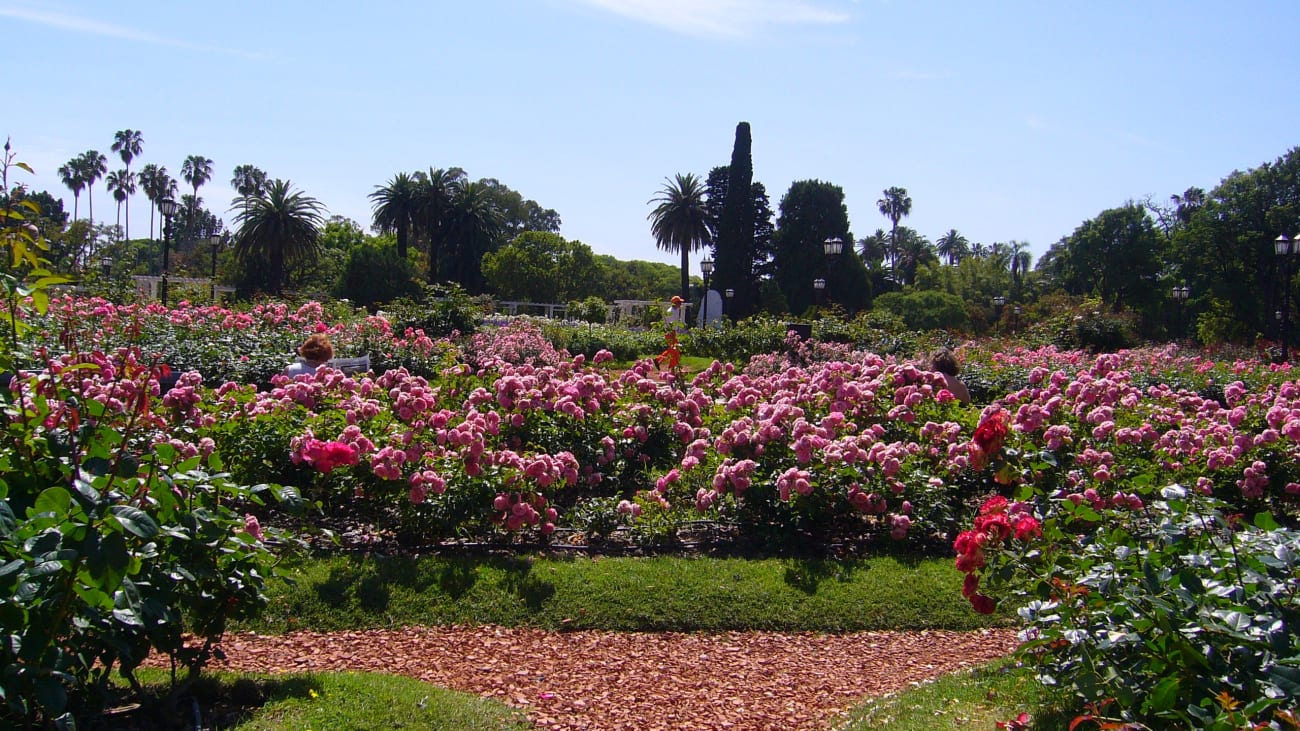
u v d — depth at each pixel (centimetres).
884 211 9044
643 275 8762
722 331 2173
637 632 467
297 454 567
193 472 290
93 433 280
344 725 323
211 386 1166
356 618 459
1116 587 282
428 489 537
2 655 228
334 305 1911
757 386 834
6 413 291
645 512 594
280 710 332
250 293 4331
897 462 593
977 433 426
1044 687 352
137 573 252
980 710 355
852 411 759
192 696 334
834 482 604
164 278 2030
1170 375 1460
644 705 384
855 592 518
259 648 422
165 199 2275
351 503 584
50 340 929
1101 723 254
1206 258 4459
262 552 325
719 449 632
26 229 329
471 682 398
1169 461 651
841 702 395
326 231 6550
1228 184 4447
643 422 743
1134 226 5081
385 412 654
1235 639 251
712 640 463
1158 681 254
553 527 566
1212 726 215
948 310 4975
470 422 596
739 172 4519
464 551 560
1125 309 4619
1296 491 618
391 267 4781
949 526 622
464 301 2003
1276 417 704
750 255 4703
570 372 886
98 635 257
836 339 2106
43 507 228
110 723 304
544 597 491
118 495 246
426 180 5597
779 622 484
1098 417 691
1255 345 3177
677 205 5381
